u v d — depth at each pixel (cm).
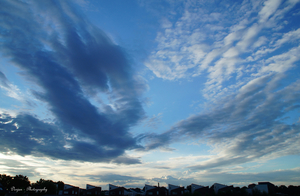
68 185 10819
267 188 8269
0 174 10900
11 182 10531
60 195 9994
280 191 9838
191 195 8075
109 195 10538
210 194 8119
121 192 10500
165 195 9888
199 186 9725
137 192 11619
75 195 10375
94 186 10831
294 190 9544
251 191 8200
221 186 9225
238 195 7338
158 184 10925
